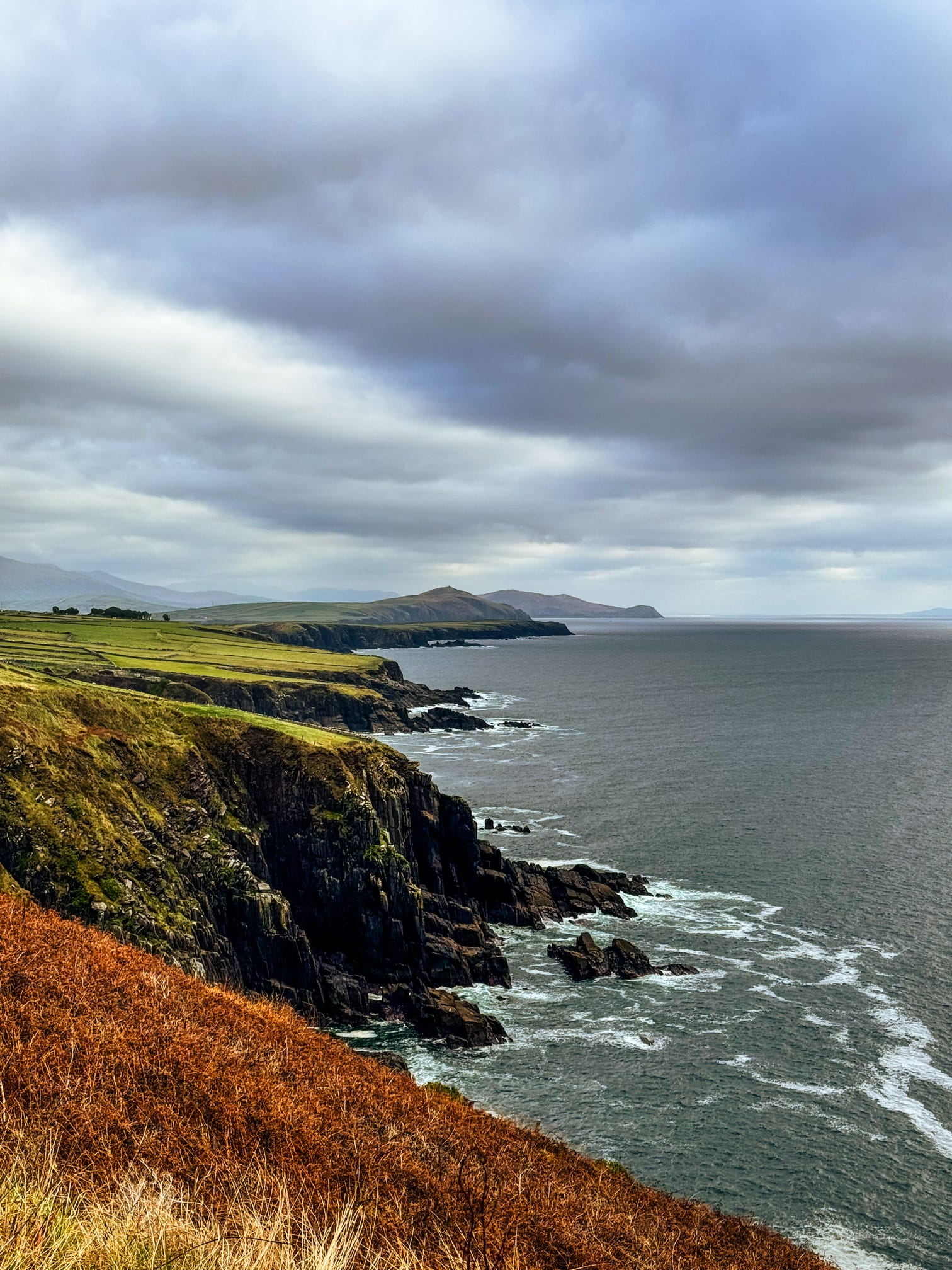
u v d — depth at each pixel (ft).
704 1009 185.88
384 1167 55.72
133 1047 57.93
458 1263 42.86
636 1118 147.84
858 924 228.22
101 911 168.45
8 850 169.48
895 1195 128.57
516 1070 164.45
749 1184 130.72
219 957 184.24
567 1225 59.57
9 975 62.54
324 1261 33.76
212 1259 32.45
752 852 289.94
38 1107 46.96
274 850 226.58
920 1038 171.42
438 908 234.99
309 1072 68.80
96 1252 30.91
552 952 218.79
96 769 202.59
